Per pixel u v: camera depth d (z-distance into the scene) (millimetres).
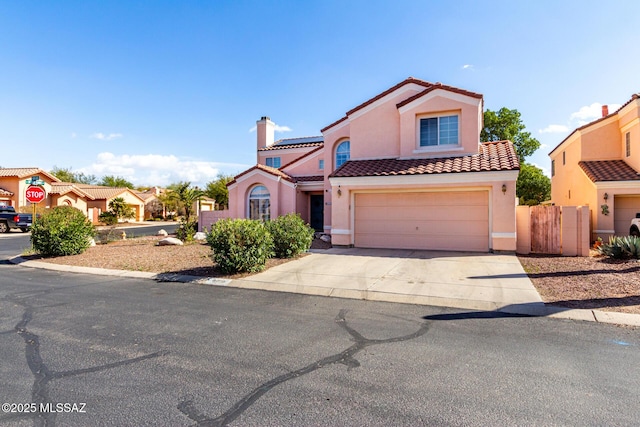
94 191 47000
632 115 17469
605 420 3301
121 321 6184
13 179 35406
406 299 7602
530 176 33219
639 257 11477
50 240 13688
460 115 15234
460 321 6188
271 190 20219
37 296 7984
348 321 6191
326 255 13281
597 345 5082
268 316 6484
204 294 8156
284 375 4191
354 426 3217
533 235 13547
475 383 3982
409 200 14883
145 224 43281
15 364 4480
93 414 3404
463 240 14148
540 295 7625
